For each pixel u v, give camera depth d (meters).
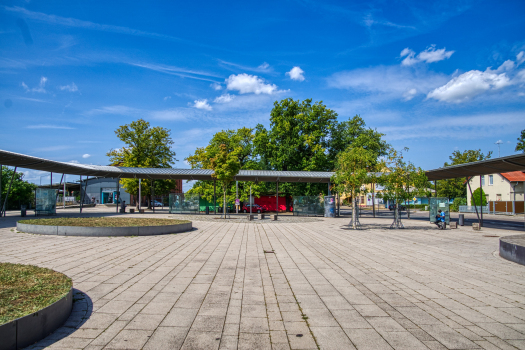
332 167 44.09
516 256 9.61
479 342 4.24
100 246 11.75
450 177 27.81
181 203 33.84
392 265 9.18
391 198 21.52
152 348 4.00
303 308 5.52
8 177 37.38
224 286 6.84
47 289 5.17
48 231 14.27
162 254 10.50
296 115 42.72
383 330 4.61
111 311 5.28
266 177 32.50
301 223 24.89
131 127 44.03
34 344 4.06
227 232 17.73
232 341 4.22
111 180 65.25
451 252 11.59
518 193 44.44
